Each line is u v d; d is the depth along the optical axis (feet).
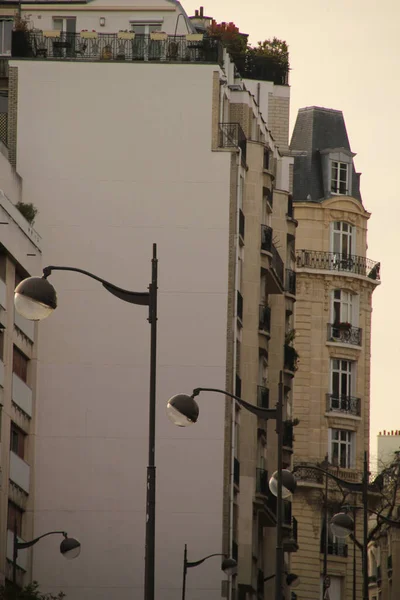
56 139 460.14
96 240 453.99
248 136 496.64
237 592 460.55
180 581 435.12
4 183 442.50
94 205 456.04
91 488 439.63
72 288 450.71
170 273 452.76
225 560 415.23
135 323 449.06
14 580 371.97
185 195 456.45
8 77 467.11
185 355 448.24
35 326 443.73
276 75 571.28
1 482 400.06
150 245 453.99
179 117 460.55
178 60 463.83
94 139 460.14
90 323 448.65
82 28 508.94
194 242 454.40
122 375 446.19
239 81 528.22
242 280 483.51
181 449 442.50
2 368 399.85
